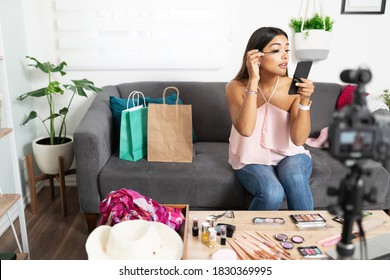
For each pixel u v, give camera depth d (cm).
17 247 194
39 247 194
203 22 258
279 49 170
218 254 118
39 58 260
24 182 245
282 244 126
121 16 255
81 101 270
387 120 50
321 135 238
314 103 253
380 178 198
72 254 188
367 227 137
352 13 260
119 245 115
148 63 263
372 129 48
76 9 251
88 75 267
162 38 259
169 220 143
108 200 147
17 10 239
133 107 216
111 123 225
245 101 170
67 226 217
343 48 267
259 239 129
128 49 262
